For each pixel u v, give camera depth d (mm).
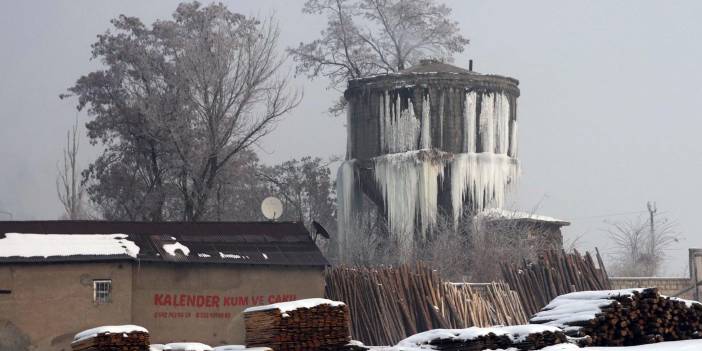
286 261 58938
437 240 96625
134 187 108875
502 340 32656
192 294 57094
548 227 102250
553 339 32344
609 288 67812
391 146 105000
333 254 113688
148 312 56188
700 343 32375
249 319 36500
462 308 61469
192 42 101188
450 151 104312
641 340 34500
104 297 55219
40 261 54312
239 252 58938
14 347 53781
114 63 109000
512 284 65750
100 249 56094
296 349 35531
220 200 110750
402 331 58812
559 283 65375
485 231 96438
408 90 104938
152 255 56594
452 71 107500
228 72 98500
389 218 104250
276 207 68750
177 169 102250
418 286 61031
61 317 54406
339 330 36281
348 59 127750
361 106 107375
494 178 105062
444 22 128500
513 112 108000
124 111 106938
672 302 35250
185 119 102000
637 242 141000
